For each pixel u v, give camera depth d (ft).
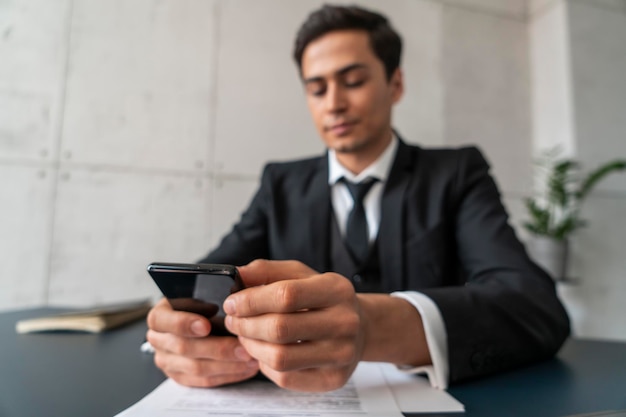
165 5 5.87
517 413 0.96
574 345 1.78
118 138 5.56
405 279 2.23
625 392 1.12
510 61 7.34
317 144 6.30
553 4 7.11
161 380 1.25
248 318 0.99
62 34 5.48
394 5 6.74
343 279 1.04
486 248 1.93
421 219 2.30
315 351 0.96
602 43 7.11
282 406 1.01
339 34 2.23
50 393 1.11
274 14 6.26
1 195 5.12
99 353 1.60
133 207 5.54
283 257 2.52
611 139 6.95
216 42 6.01
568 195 6.34
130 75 5.67
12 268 5.08
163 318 1.20
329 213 2.53
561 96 6.90
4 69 5.27
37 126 5.30
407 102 6.68
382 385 1.18
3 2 5.34
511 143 7.17
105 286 5.35
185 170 5.76
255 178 6.02
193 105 5.86
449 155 2.55
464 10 7.13
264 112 6.12
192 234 5.72
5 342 1.80
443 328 1.23
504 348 1.31
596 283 6.83
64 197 5.32
